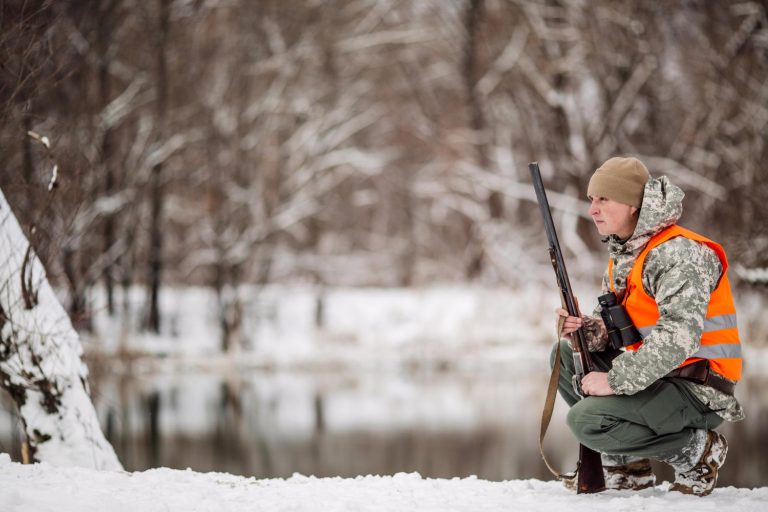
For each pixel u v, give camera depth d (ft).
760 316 85.30
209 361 87.66
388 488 17.44
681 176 103.65
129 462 47.09
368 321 99.66
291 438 54.13
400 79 131.13
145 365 82.89
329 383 78.54
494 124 124.98
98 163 82.38
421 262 130.82
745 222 85.15
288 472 44.98
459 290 108.99
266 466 46.50
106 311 89.76
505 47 122.83
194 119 103.45
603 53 114.01
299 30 115.65
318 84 117.29
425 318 98.43
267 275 104.17
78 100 80.74
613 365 15.05
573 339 16.21
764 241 69.46
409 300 103.50
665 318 14.82
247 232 98.53
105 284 91.76
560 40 117.80
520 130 123.95
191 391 72.59
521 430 56.59
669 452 15.67
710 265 15.08
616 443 15.51
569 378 16.92
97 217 83.97
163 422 58.90
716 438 15.84
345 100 119.44
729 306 15.47
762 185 85.66
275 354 91.35
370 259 130.72
